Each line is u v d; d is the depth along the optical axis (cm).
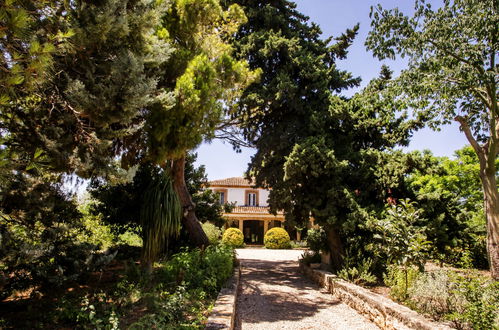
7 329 384
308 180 1082
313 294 891
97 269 571
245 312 673
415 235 691
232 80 880
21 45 302
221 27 999
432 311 509
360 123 1086
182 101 663
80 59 467
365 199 1022
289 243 2595
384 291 745
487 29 884
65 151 470
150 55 533
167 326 407
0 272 474
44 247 511
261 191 3062
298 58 1225
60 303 454
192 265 700
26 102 470
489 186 1012
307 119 1184
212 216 1325
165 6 534
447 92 1062
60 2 425
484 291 465
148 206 723
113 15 437
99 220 1012
